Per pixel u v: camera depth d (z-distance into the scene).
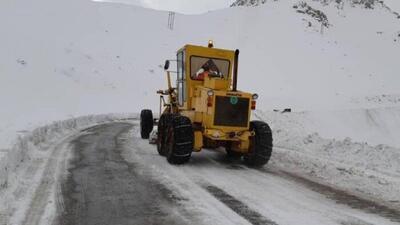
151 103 42.75
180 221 5.09
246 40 79.44
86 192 6.31
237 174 8.06
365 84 76.25
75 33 54.00
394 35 110.50
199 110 9.32
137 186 6.79
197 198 6.13
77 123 18.59
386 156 9.86
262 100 57.94
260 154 8.78
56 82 36.94
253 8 96.56
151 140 12.19
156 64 55.47
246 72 67.31
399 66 90.81
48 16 55.19
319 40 89.56
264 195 6.45
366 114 48.41
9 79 32.72
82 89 38.66
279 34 85.62
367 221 5.30
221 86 9.05
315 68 76.19
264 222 5.12
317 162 9.16
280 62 74.69
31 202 5.67
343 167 8.61
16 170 7.39
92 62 46.44
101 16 64.44
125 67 50.09
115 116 27.33
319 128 39.47
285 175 8.10
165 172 7.98
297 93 64.12
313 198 6.36
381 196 6.60
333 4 122.25
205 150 11.58
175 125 8.70
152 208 5.60
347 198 6.42
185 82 9.95
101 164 8.55
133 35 62.47
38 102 29.42
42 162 8.49
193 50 9.91
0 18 47.75
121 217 5.20
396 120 48.47
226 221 5.11
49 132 13.08
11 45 40.09
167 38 66.94
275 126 22.36
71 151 10.17
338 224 5.15
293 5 104.00
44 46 43.59
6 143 8.05
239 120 8.86
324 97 64.81
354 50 93.44
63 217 5.12
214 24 82.56
